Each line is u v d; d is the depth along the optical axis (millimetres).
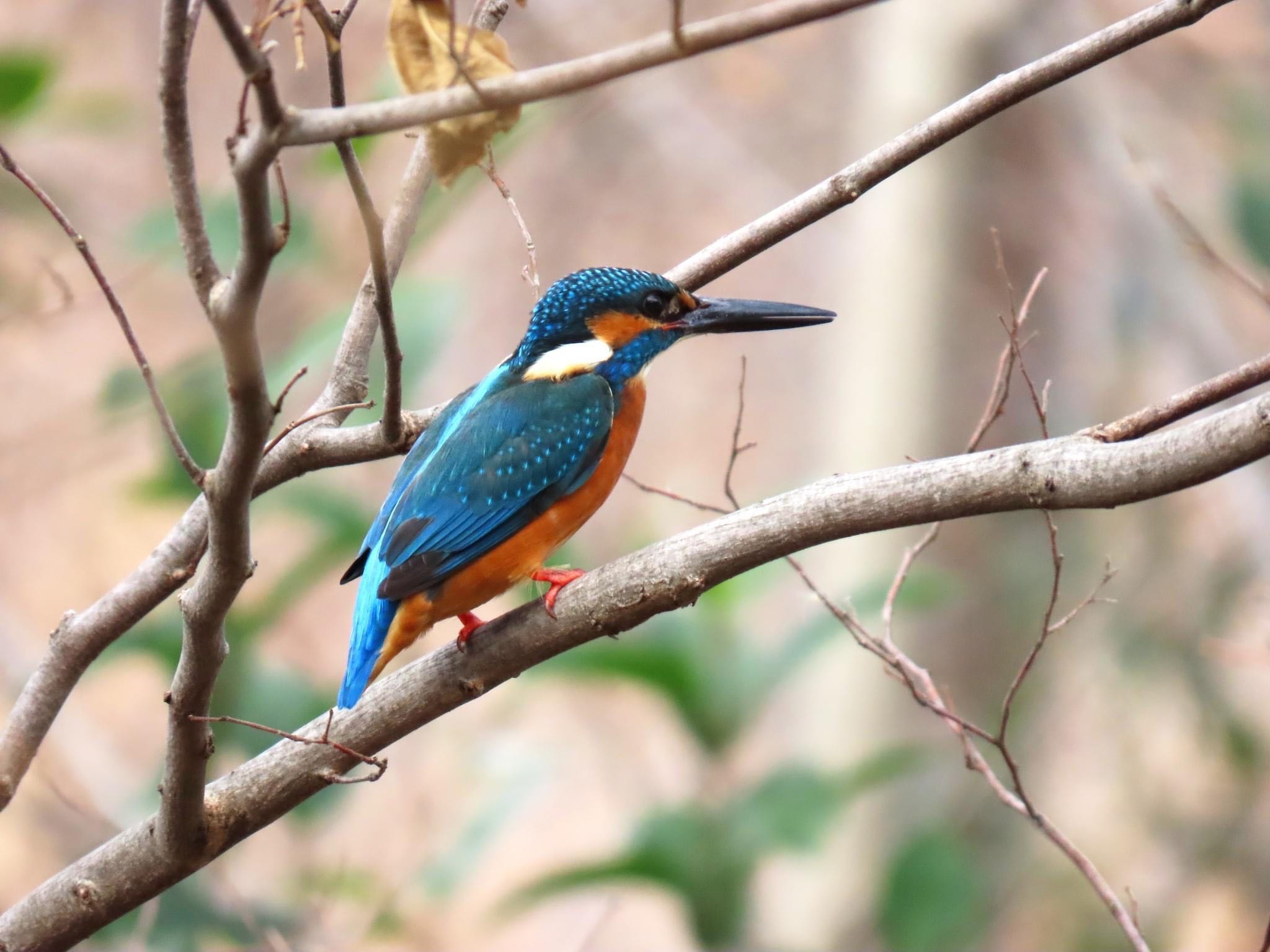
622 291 7629
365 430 6262
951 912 10344
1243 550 13266
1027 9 14969
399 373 5570
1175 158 15414
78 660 6273
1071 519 14375
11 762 6168
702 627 9461
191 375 9523
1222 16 16266
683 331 7754
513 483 6914
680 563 5645
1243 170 13781
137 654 9258
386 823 11750
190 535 6246
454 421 7242
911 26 15156
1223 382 5117
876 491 5348
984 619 14180
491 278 19422
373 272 5023
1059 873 13711
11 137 11180
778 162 19875
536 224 19656
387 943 10391
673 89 19562
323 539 9375
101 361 16625
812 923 13094
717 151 19719
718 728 9383
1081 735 15039
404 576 6578
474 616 7098
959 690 14148
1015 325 6395
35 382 16406
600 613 5762
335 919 10070
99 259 15391
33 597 16391
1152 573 13750
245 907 8688
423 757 12414
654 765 16047
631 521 16672
